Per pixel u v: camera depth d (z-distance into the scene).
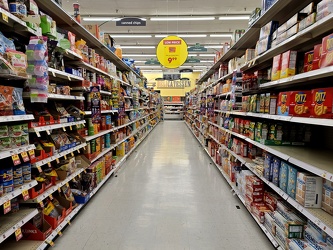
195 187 3.86
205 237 2.38
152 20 10.68
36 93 1.97
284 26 2.10
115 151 5.43
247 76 3.04
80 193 2.95
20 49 1.98
